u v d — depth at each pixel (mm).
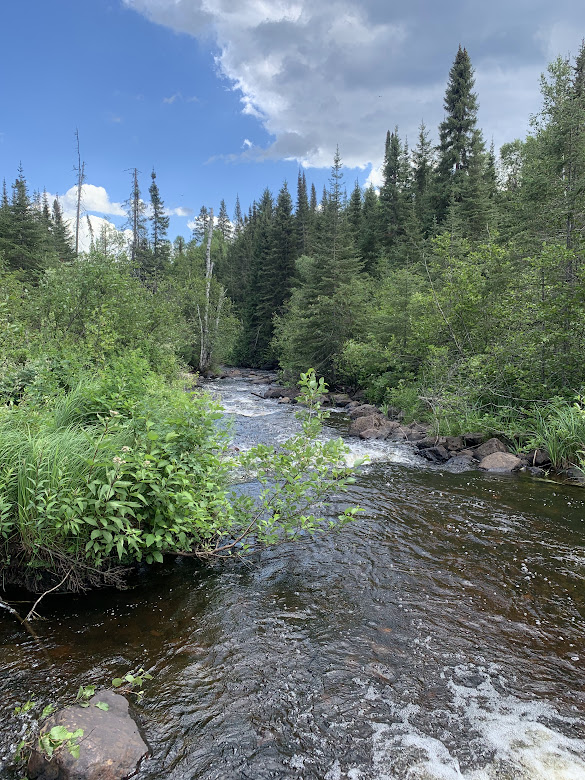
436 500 7434
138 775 2652
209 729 3002
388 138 51188
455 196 35344
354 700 3285
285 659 3684
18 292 11820
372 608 4438
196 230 64375
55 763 2568
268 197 73625
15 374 7250
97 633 3918
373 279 29281
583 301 10203
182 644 3812
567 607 4508
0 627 3951
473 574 5109
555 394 10898
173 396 6594
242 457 5602
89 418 6055
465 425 11773
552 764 2793
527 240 13828
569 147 12211
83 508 4105
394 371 17578
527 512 6930
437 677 3537
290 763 2779
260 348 39500
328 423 14789
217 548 5156
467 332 13719
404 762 2797
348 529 6238
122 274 15078
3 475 4316
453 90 40062
